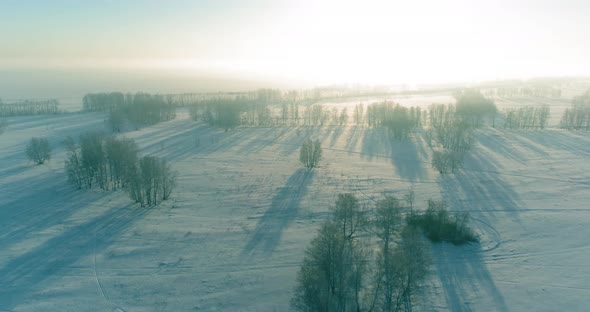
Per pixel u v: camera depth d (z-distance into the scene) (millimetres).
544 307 59000
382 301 52906
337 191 106875
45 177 118562
